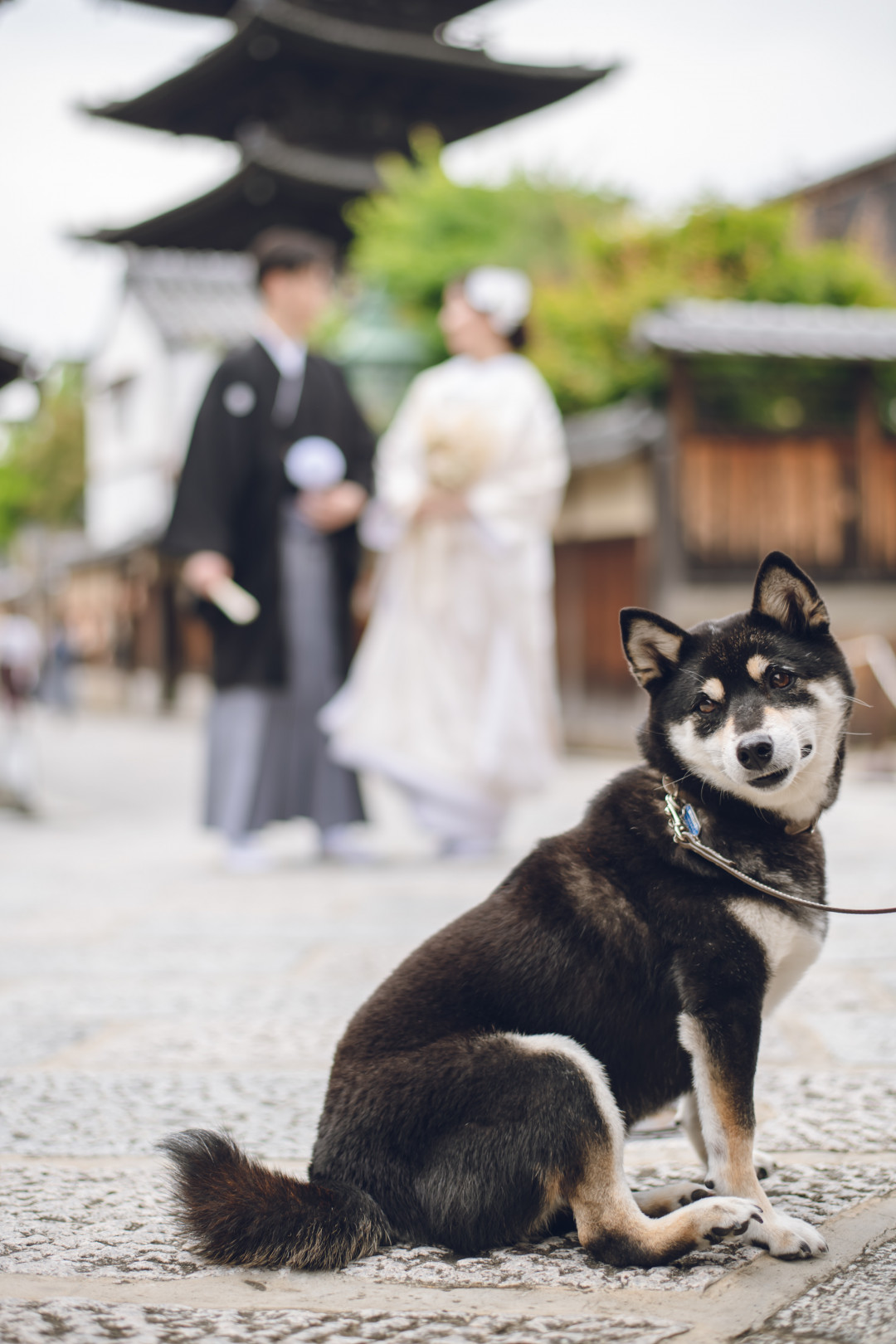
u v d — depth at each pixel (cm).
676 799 234
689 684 239
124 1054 351
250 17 2389
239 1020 382
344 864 701
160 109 2703
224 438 679
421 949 240
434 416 688
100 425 3375
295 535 692
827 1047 341
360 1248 212
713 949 220
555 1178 211
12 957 481
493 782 689
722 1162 218
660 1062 228
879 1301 197
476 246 1688
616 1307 199
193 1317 197
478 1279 209
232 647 684
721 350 1164
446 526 685
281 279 699
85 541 3897
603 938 225
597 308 1417
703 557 1224
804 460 1243
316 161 2578
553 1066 213
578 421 1433
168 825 952
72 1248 225
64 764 1536
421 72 2564
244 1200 212
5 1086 323
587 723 1378
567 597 1415
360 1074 224
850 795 919
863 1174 251
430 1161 215
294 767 701
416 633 688
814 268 1444
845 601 1246
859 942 468
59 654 2597
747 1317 194
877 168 1984
